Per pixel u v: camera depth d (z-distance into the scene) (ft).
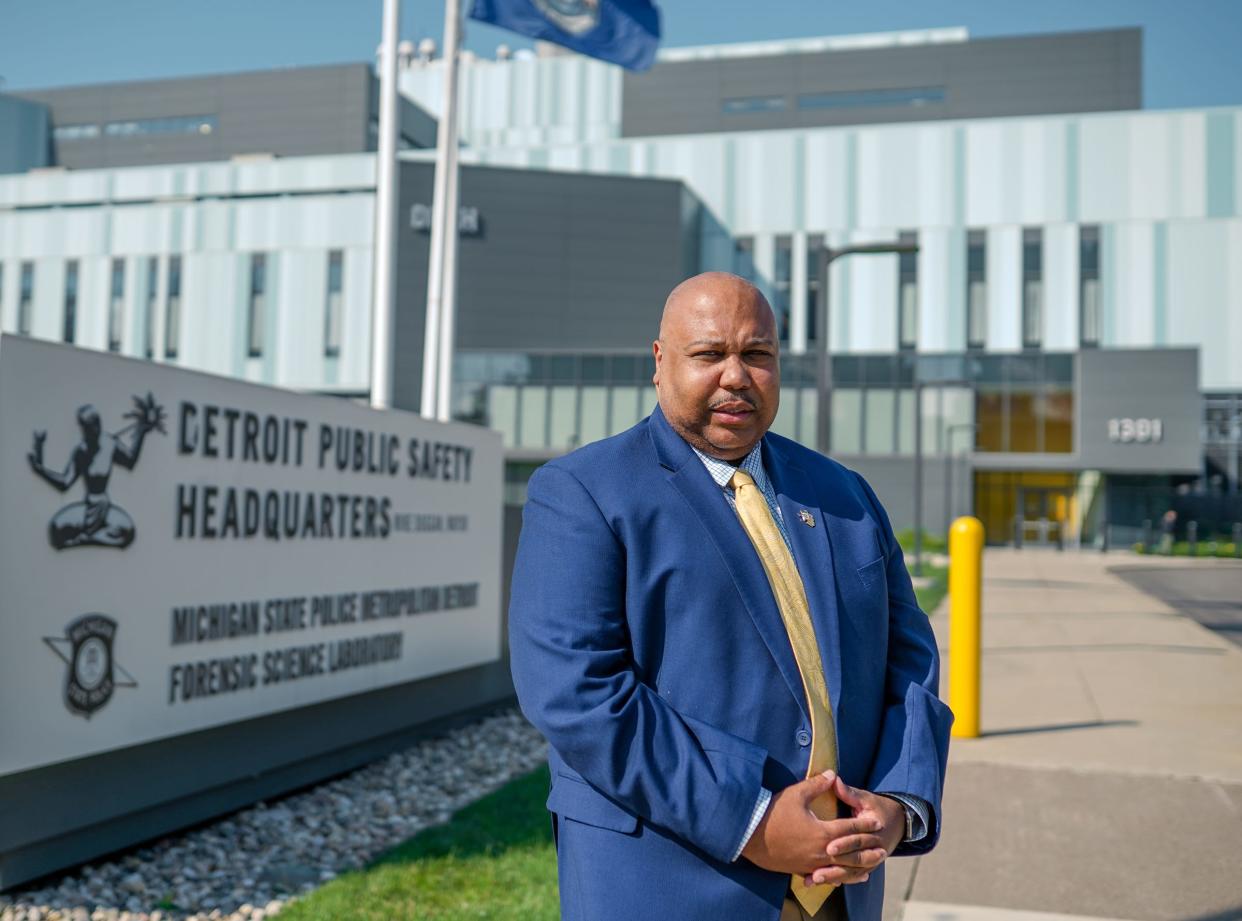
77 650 15.05
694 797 5.49
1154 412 146.51
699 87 233.76
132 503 16.07
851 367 150.71
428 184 181.78
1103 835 16.22
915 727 6.23
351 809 19.25
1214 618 53.57
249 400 18.70
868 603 6.41
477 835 16.90
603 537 6.02
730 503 6.29
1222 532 157.28
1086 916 13.01
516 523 30.60
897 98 226.58
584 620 5.88
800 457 6.88
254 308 185.88
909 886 14.08
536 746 25.04
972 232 185.06
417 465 24.47
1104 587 76.43
